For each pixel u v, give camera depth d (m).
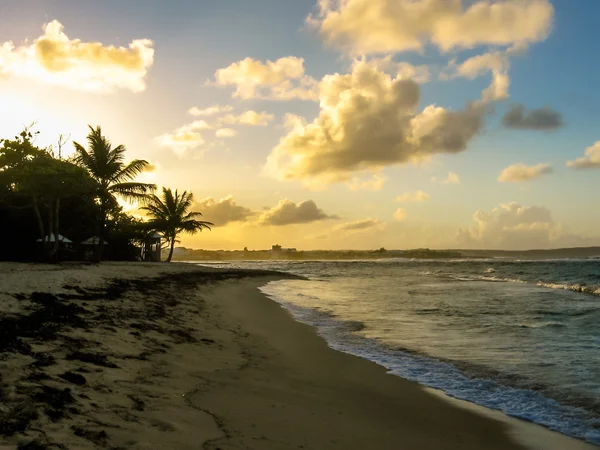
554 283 35.44
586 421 6.19
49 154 28.80
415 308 18.56
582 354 10.09
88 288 14.12
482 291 27.83
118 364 6.81
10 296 10.05
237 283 33.62
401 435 5.54
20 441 3.78
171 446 4.24
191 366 7.57
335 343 11.26
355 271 66.00
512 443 5.47
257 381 7.26
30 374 5.49
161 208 53.22
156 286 20.25
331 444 5.02
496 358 9.73
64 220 37.31
